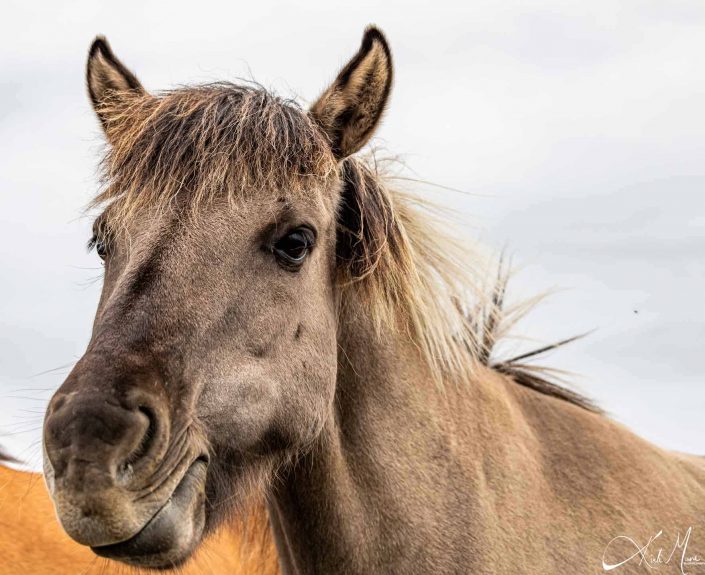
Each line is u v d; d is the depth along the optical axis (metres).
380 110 3.12
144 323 2.54
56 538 4.21
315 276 3.01
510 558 3.18
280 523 3.27
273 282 2.82
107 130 3.21
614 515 3.39
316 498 3.13
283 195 2.82
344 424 3.18
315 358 2.97
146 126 2.88
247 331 2.75
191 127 2.83
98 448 2.26
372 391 3.22
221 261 2.71
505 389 3.62
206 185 2.74
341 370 3.21
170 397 2.51
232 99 2.97
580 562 3.25
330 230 3.13
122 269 2.74
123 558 2.38
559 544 3.26
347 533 3.13
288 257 2.85
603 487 3.44
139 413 2.36
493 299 3.88
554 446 3.52
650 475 3.61
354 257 3.19
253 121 2.89
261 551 3.63
